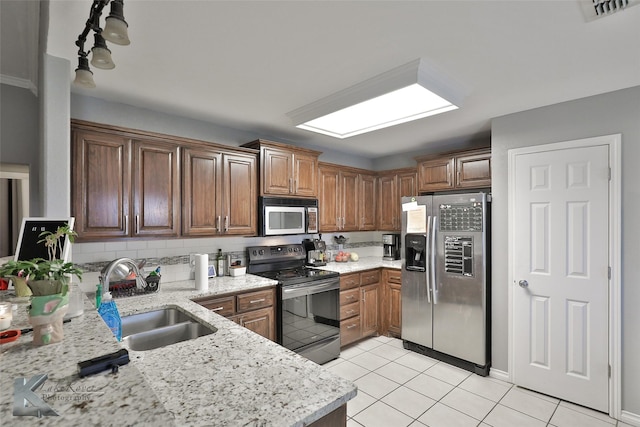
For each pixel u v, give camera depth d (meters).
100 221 2.25
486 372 2.90
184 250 2.94
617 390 2.28
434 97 2.23
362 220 4.29
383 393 2.61
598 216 2.38
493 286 2.92
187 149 2.69
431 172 3.72
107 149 2.30
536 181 2.67
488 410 2.38
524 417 2.29
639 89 2.24
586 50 1.77
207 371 1.13
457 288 3.06
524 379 2.70
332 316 3.29
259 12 1.45
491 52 1.80
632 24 1.53
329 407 0.94
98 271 2.48
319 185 3.80
